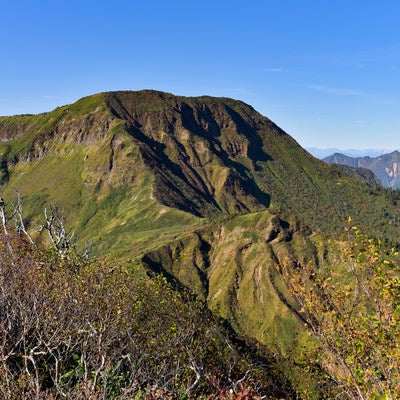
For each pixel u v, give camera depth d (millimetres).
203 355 17406
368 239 12828
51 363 14367
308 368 16781
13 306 14250
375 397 11422
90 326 13453
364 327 12555
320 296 12875
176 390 13805
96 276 16906
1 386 10531
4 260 17312
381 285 12031
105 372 11617
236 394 12977
